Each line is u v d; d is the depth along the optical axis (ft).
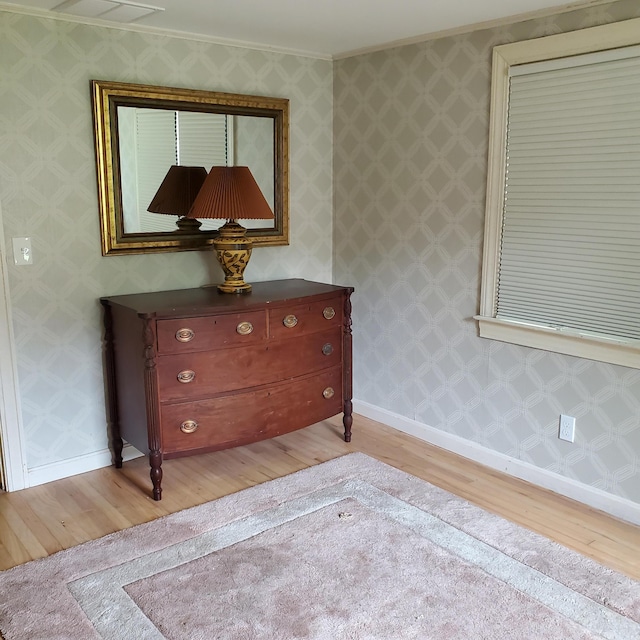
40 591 6.82
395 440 11.22
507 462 9.87
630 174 7.84
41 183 8.89
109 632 6.20
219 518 8.38
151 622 6.34
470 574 7.12
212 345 9.00
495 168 9.32
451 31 9.60
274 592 6.81
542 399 9.26
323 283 11.53
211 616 6.43
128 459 10.36
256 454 10.57
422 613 6.46
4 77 8.37
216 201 9.53
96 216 9.48
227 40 10.29
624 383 8.27
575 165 8.39
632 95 7.70
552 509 8.73
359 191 11.76
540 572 7.17
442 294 10.49
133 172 9.66
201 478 9.66
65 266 9.29
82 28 8.91
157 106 9.73
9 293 8.81
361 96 11.38
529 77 8.74
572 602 6.64
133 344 8.99
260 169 11.16
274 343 9.62
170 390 8.80
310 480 9.49
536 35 8.62
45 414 9.41
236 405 9.39
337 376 10.71
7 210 8.65
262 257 11.55
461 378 10.41
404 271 11.10
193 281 10.71
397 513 8.49
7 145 8.53
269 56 10.95
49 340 9.29
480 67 9.35
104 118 9.22
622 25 7.66
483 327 9.85
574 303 8.69
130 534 7.99
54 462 9.61
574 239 8.55
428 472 9.89
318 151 12.00
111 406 9.86
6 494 9.16
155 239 10.03
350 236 12.12
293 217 11.84
